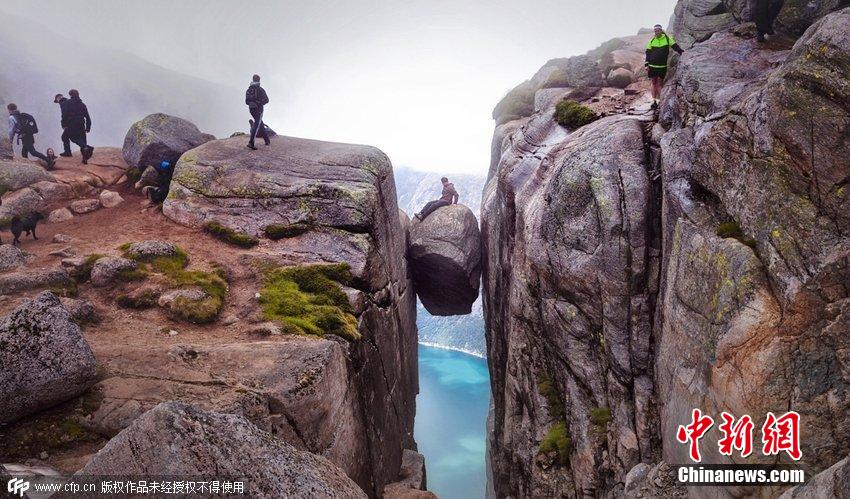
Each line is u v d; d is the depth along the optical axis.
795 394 7.89
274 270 15.32
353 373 13.06
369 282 16.27
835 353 7.80
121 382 9.41
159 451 5.86
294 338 12.40
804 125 8.73
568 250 14.90
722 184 10.43
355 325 14.12
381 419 14.97
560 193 15.30
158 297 13.32
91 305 12.38
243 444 6.35
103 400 8.92
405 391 20.39
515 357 17.67
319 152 20.42
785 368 7.99
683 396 10.18
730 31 15.98
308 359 10.93
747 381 8.27
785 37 14.81
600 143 15.20
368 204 17.48
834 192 8.34
